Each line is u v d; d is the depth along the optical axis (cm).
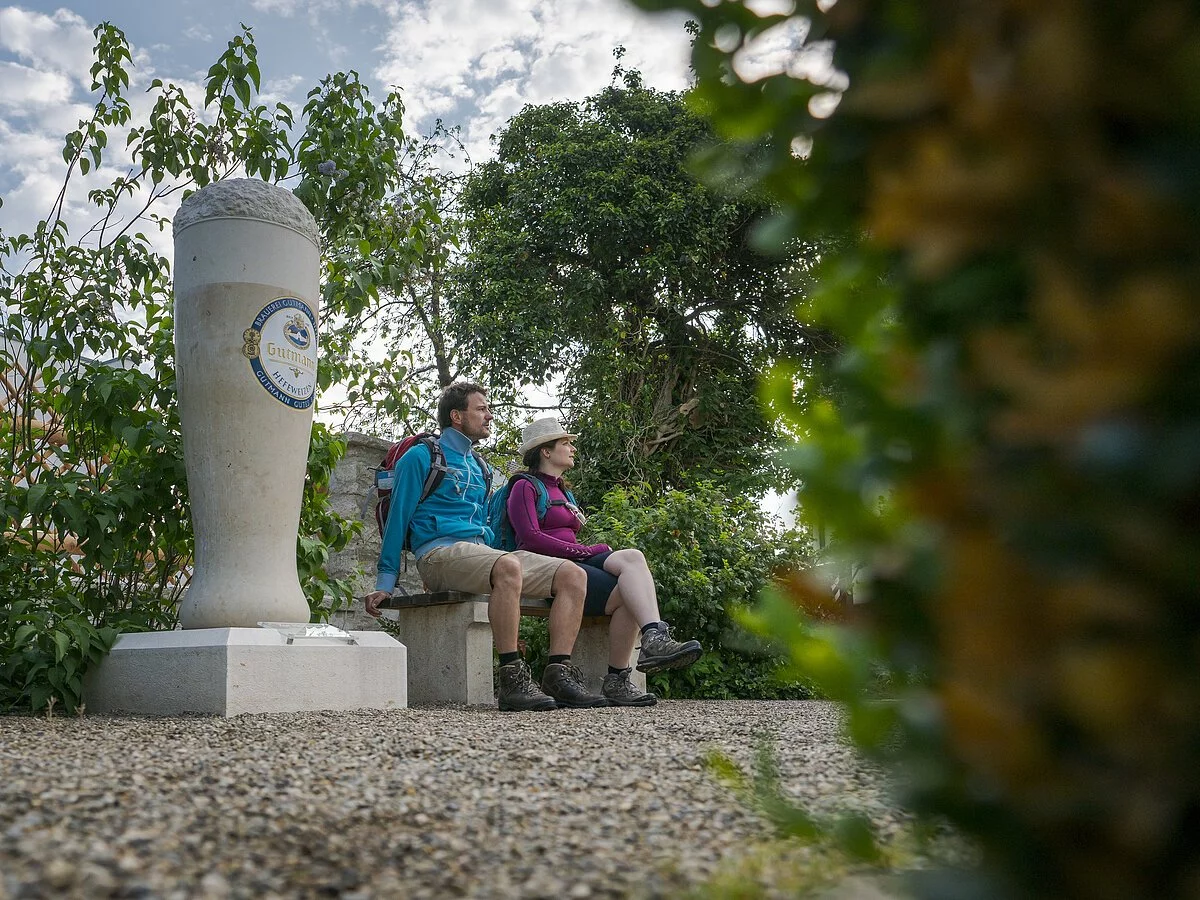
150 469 506
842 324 80
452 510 530
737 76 86
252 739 298
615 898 130
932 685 77
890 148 78
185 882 135
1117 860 63
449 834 167
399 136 665
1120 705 59
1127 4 61
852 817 90
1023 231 67
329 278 615
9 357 536
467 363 1551
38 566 503
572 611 495
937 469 69
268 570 461
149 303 575
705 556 751
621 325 1530
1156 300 57
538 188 1598
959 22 71
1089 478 60
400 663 471
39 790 190
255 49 617
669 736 311
